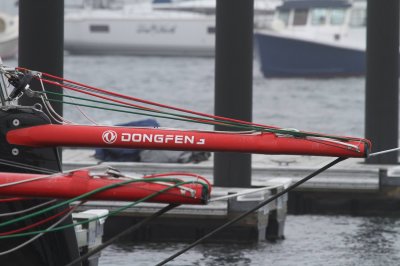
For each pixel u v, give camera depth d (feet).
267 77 547.49
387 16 176.65
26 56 131.64
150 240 139.03
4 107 77.10
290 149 71.82
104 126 74.08
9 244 78.18
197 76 557.74
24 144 76.28
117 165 165.58
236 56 147.54
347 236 145.18
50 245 78.79
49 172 77.51
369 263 127.03
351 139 71.87
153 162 173.37
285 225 154.30
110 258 128.77
